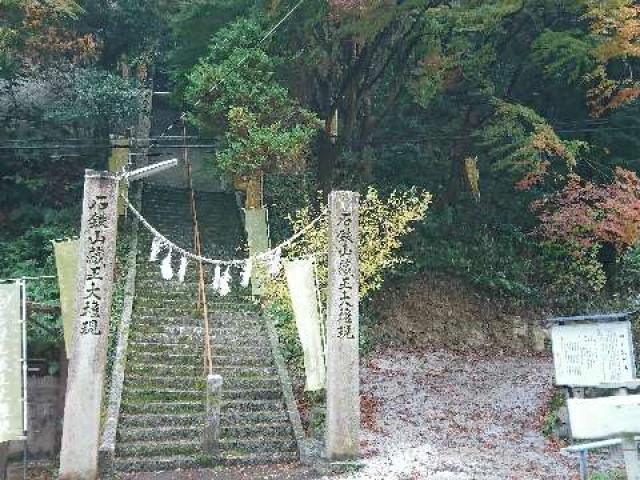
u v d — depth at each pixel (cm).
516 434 1193
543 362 1661
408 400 1357
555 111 2038
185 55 1770
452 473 959
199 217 1906
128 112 1805
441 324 1739
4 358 913
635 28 1452
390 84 1841
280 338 1364
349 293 1058
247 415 1109
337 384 1035
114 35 2138
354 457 1020
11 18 1733
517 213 2008
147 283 1494
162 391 1131
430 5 1558
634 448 562
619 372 1048
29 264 1507
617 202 1438
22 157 1761
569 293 1839
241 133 1477
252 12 1608
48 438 1048
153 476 947
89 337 934
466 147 1839
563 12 1642
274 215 1838
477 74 1652
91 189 966
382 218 1367
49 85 1819
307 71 1659
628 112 1906
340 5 1422
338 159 1909
